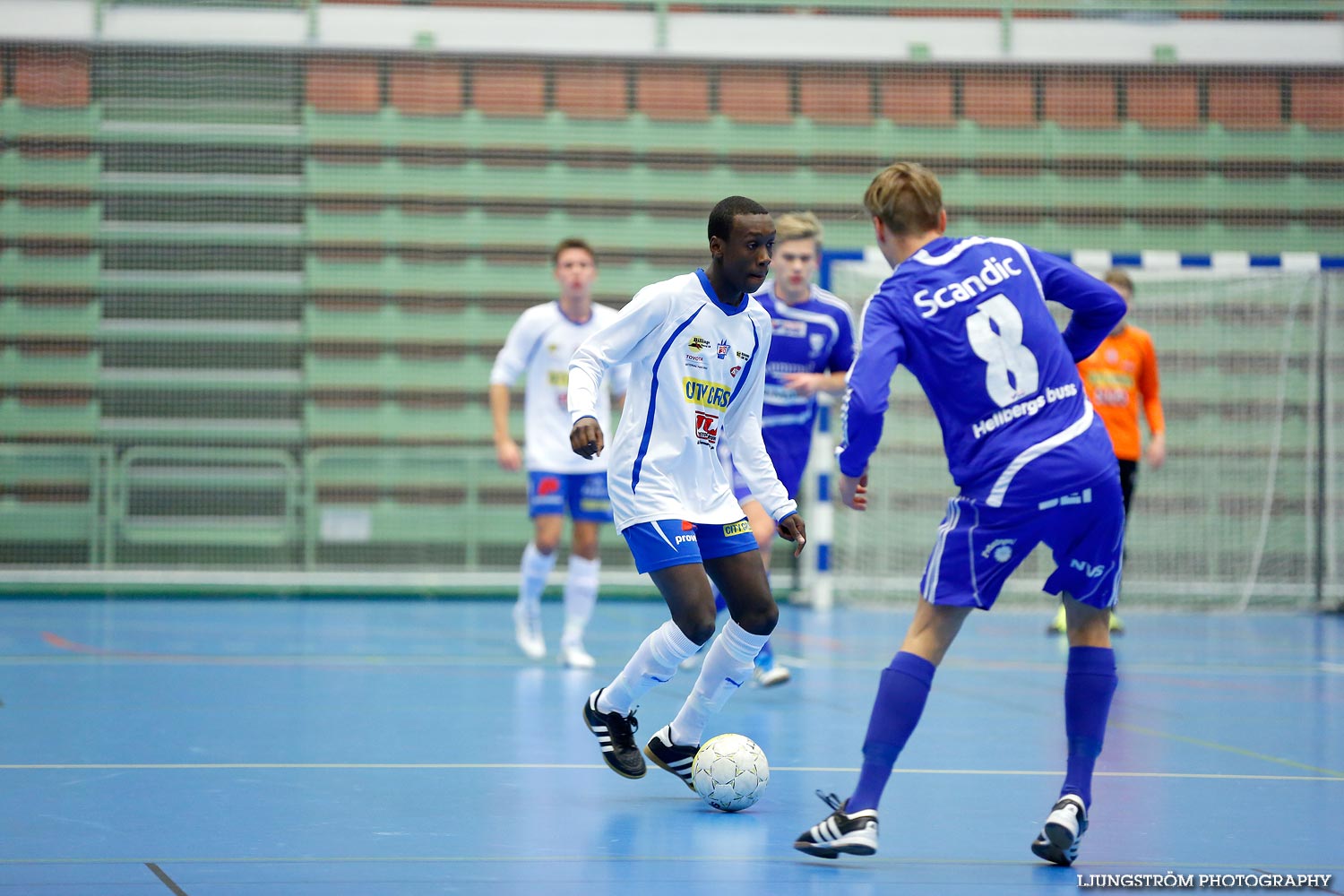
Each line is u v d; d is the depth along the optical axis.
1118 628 29.34
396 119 37.84
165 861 8.76
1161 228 39.09
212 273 37.09
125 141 36.94
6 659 21.28
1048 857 9.07
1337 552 36.47
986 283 9.49
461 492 37.16
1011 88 39.12
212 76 37.28
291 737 14.22
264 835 9.58
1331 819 10.68
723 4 38.84
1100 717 9.43
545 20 38.34
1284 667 22.83
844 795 11.59
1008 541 9.20
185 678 19.16
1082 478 9.20
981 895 8.27
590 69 38.47
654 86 38.69
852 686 19.22
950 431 9.49
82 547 35.81
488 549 37.22
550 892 8.12
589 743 14.07
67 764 12.38
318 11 37.62
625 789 11.70
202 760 12.72
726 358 11.55
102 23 36.94
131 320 36.75
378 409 37.47
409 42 37.88
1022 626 30.42
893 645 25.28
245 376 37.06
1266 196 39.19
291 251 37.38
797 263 18.48
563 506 22.53
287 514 36.62
